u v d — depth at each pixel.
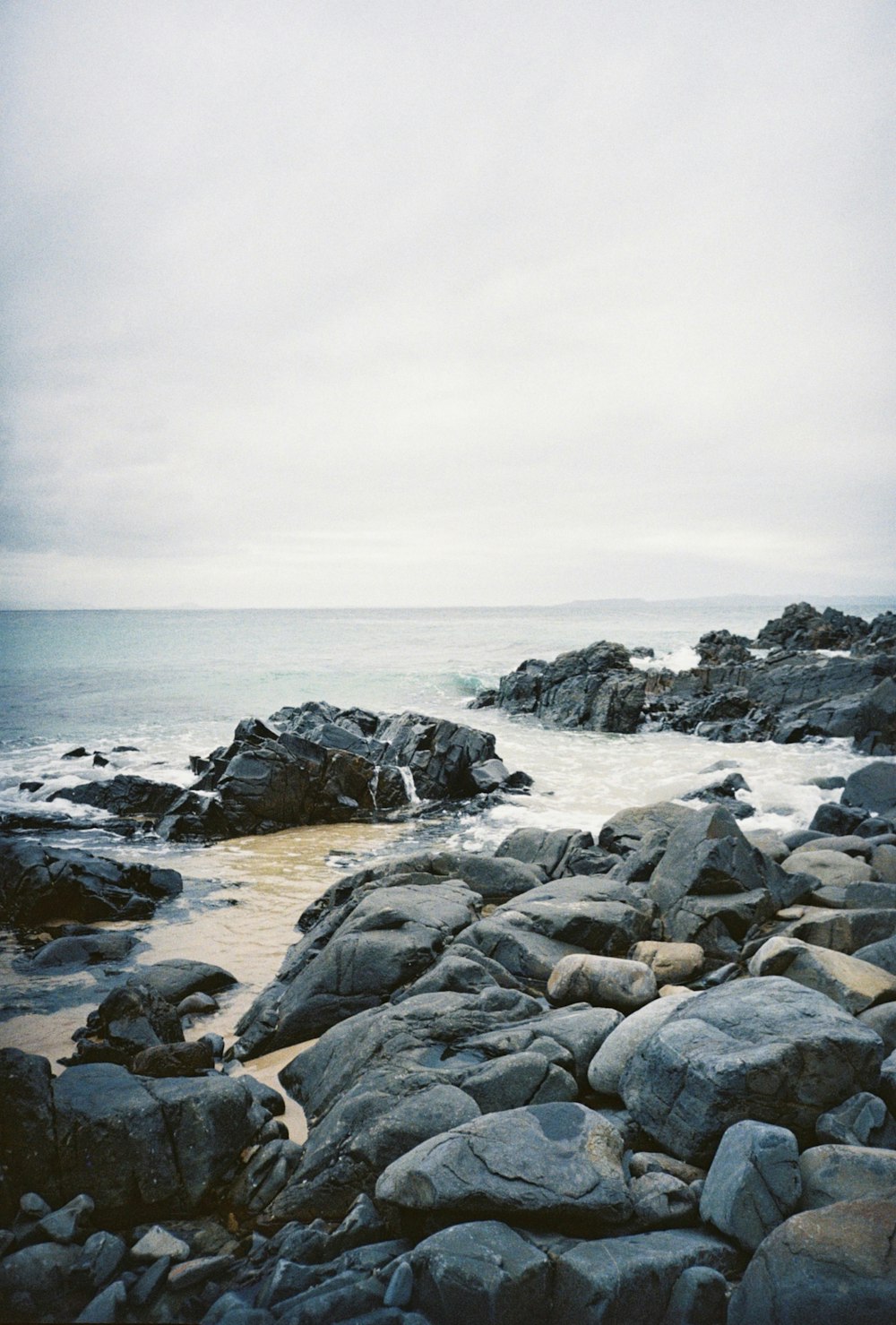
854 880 9.41
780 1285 3.36
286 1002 7.46
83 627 72.12
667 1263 3.59
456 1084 5.08
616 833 11.96
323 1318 3.50
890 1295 3.24
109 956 9.27
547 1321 3.53
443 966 6.98
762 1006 5.07
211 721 27.00
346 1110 5.03
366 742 20.28
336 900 10.52
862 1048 4.58
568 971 6.77
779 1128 4.14
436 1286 3.56
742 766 20.94
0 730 25.36
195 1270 4.02
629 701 28.22
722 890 8.60
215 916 10.77
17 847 11.30
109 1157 4.54
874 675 29.52
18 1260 3.94
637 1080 4.90
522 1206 3.85
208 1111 4.84
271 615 143.50
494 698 33.59
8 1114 4.48
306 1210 4.50
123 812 16.62
